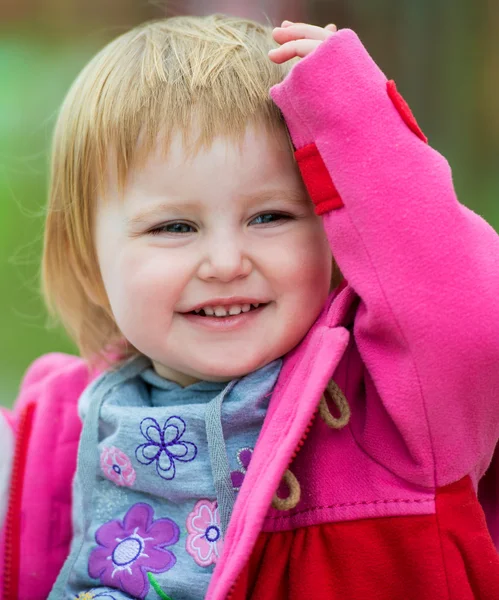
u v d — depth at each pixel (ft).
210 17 5.11
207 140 4.09
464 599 4.05
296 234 4.27
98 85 4.54
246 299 4.23
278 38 4.39
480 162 14.99
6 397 11.00
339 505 4.15
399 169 3.92
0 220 15.30
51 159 4.99
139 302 4.33
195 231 4.25
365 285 3.91
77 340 5.37
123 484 4.56
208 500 4.36
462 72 14.92
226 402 4.37
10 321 13.62
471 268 3.85
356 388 4.34
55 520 5.08
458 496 4.14
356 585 4.11
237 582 3.92
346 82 4.02
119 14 18.89
